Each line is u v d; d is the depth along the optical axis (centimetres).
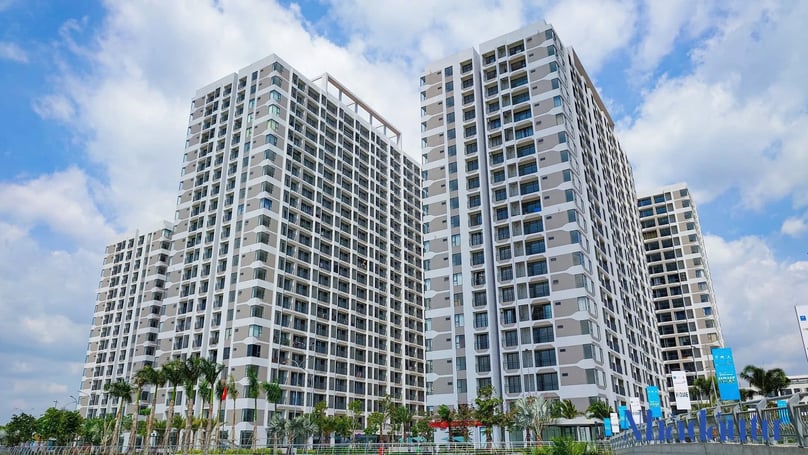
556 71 9512
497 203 9275
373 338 12781
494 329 8719
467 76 10412
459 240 9444
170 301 11181
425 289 9469
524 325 8338
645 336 10906
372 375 12406
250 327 9762
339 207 12800
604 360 8062
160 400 10750
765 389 9738
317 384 10869
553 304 8225
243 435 9006
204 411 9838
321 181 12406
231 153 11756
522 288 8588
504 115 9812
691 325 14375
